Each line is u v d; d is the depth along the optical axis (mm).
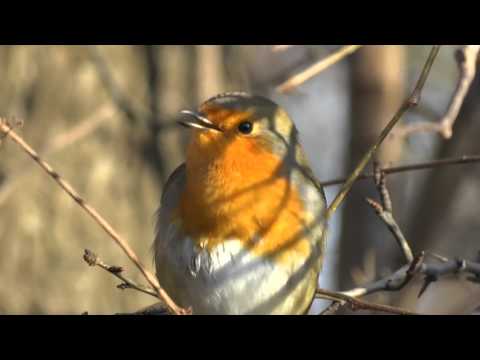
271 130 7578
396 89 13133
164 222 7523
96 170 11523
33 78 11492
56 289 11359
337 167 16484
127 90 11734
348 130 13203
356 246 12750
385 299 11828
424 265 7219
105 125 11586
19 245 11312
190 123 7535
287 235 7301
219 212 7258
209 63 12016
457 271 7211
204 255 7258
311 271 7438
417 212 12820
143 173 11758
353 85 13141
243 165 7371
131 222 11641
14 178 10867
